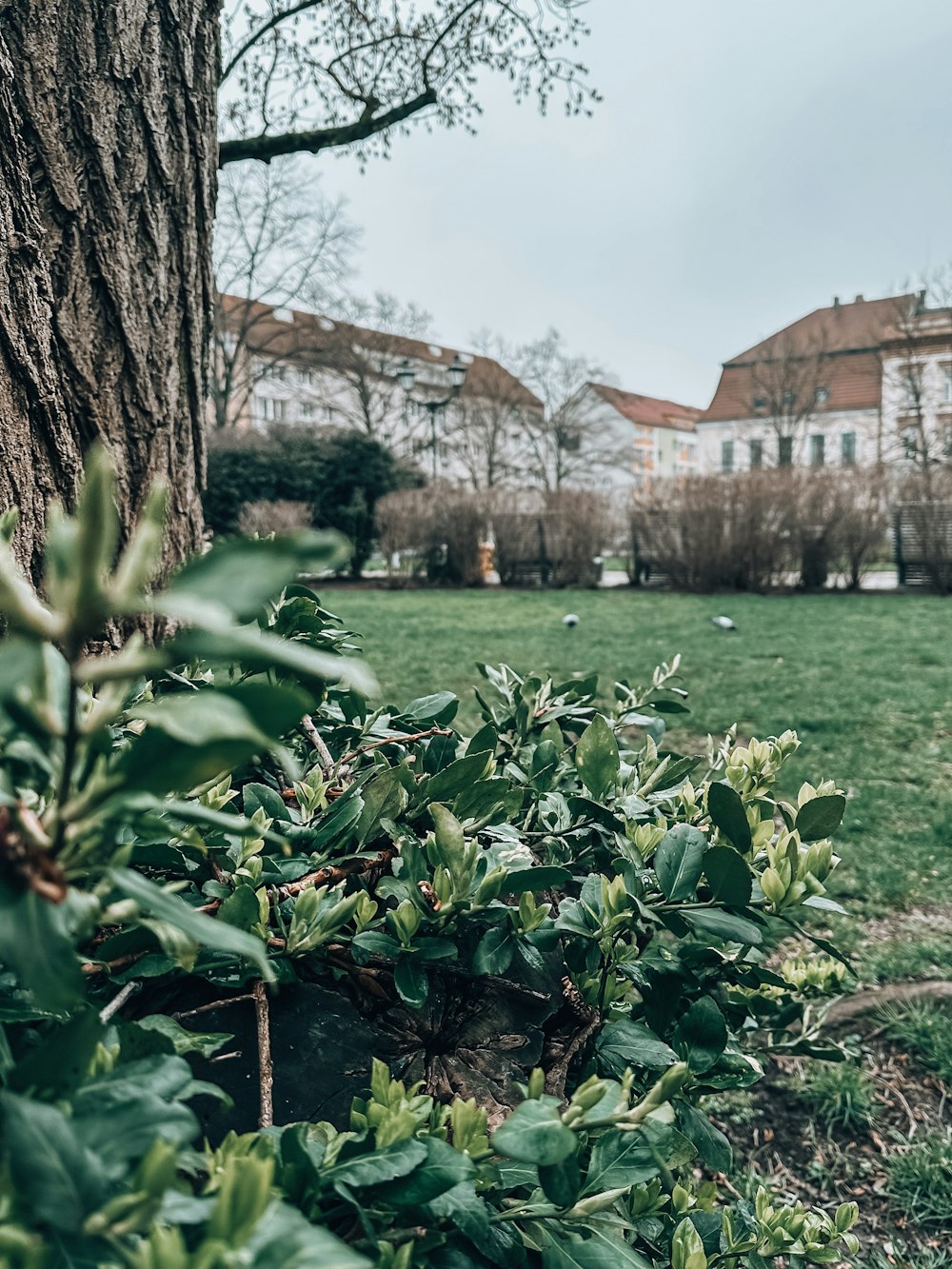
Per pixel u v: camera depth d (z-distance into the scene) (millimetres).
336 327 38719
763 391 58062
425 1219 752
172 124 2104
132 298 2000
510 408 48781
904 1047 2787
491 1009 1093
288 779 1336
